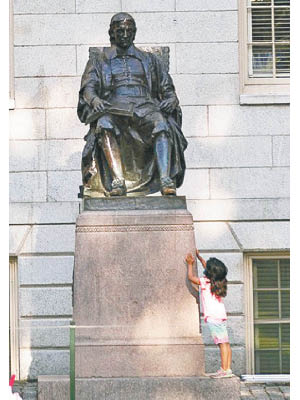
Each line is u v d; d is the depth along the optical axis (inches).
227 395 638.5
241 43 872.9
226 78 868.6
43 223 852.6
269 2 885.8
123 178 674.2
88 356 647.1
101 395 638.5
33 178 856.9
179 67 867.4
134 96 689.6
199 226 853.8
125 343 647.8
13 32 869.2
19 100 864.3
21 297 844.0
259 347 851.4
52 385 642.8
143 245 657.0
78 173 858.8
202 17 870.4
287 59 882.8
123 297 653.3
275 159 861.8
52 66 866.8
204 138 863.1
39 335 839.7
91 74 693.3
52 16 869.8
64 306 844.6
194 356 648.4
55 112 863.7
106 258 655.8
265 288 855.1
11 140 861.2
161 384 638.5
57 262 847.7
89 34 869.2
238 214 855.7
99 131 674.8
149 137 682.8
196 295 654.5
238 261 849.5
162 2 869.2
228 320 843.4
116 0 869.2
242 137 863.7
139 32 868.0
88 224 657.6
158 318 652.1
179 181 696.4
